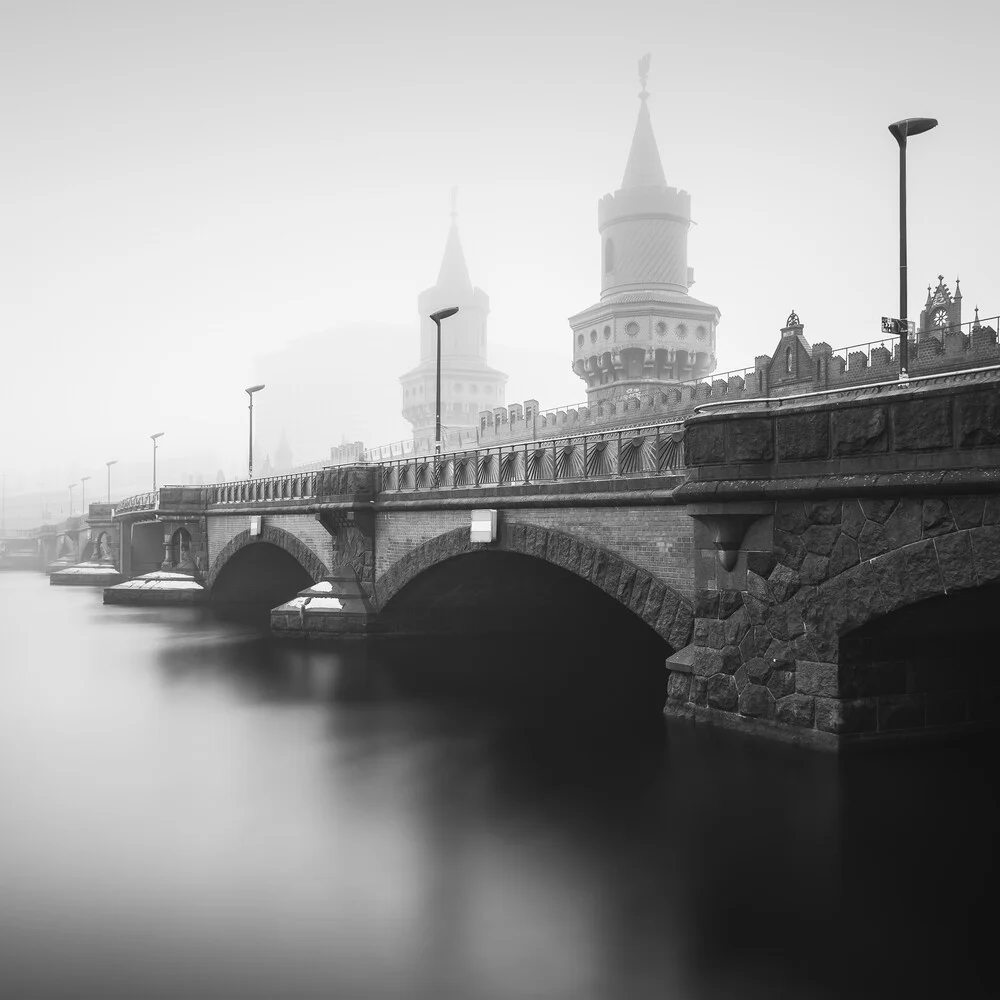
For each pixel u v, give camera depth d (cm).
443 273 17825
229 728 2734
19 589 10250
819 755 1912
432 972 1227
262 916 1410
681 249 11375
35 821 1883
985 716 2066
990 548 1647
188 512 7044
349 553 4416
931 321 4350
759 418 2039
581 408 7181
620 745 2280
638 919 1355
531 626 4447
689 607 2309
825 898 1392
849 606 1883
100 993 1183
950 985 1152
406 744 2495
